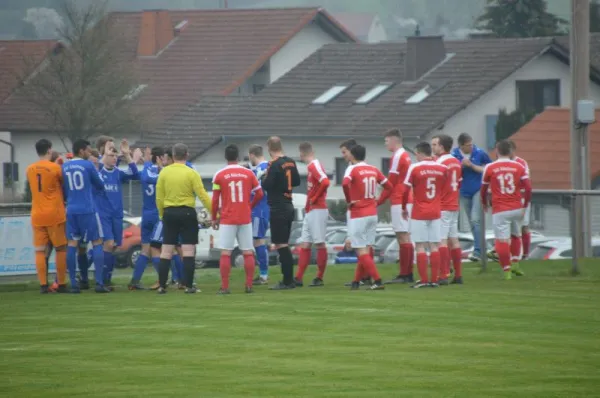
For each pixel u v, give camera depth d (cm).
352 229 4959
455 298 4600
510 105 15425
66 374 3253
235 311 4338
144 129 15962
